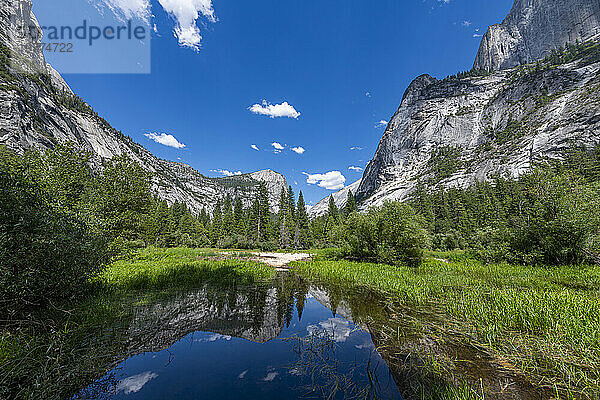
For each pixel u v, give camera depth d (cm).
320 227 5278
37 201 530
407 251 1647
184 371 404
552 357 412
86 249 613
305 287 1070
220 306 785
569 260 1360
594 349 421
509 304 653
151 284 995
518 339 488
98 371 394
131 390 347
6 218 454
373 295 914
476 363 419
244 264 1744
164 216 4556
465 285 977
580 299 661
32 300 541
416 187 8656
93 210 931
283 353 475
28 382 332
